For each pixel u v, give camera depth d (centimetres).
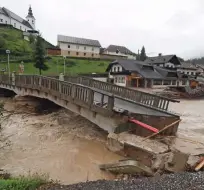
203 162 692
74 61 6262
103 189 534
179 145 897
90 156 870
